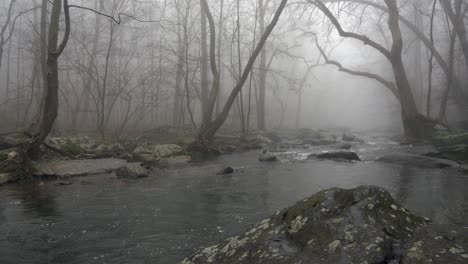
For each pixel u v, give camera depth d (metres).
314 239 3.20
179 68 23.02
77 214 6.05
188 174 9.97
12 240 4.85
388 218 3.32
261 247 3.29
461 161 11.50
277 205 6.52
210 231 5.13
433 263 2.60
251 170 10.53
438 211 5.95
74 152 12.40
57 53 10.95
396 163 11.41
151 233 5.08
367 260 2.82
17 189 8.22
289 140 22.56
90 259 4.23
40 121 11.02
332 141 20.06
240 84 17.30
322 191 3.81
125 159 12.71
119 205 6.64
